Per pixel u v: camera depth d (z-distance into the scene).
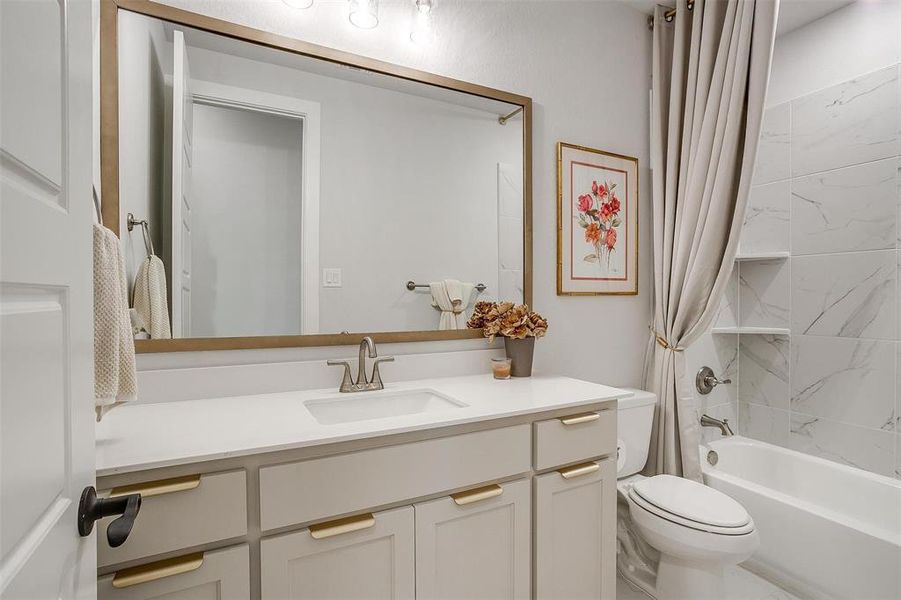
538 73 2.03
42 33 0.49
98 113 1.27
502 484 1.32
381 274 1.68
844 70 2.30
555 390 1.58
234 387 1.44
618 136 2.27
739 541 1.52
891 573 1.60
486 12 1.91
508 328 1.77
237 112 1.46
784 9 2.33
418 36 1.66
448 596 1.22
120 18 1.31
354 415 1.49
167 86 1.37
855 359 2.27
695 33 2.08
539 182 2.03
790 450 2.43
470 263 1.84
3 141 0.40
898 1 2.12
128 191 1.32
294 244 1.54
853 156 2.28
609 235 2.23
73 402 0.56
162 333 1.35
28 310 0.45
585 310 2.17
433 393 1.59
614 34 2.26
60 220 0.53
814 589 1.84
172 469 0.92
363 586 1.10
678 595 1.69
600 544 1.53
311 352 1.57
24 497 0.44
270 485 0.99
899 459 2.12
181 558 0.92
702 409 2.60
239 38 1.45
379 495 1.12
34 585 0.45
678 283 2.11
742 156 1.93
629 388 2.30
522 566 1.34
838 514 1.81
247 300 1.47
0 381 0.40
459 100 1.83
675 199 2.17
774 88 2.60
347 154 1.62
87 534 0.59
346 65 1.61
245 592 0.97
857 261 2.26
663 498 1.73
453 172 1.81
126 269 1.31
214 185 1.43
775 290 2.59
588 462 1.52
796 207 2.50
